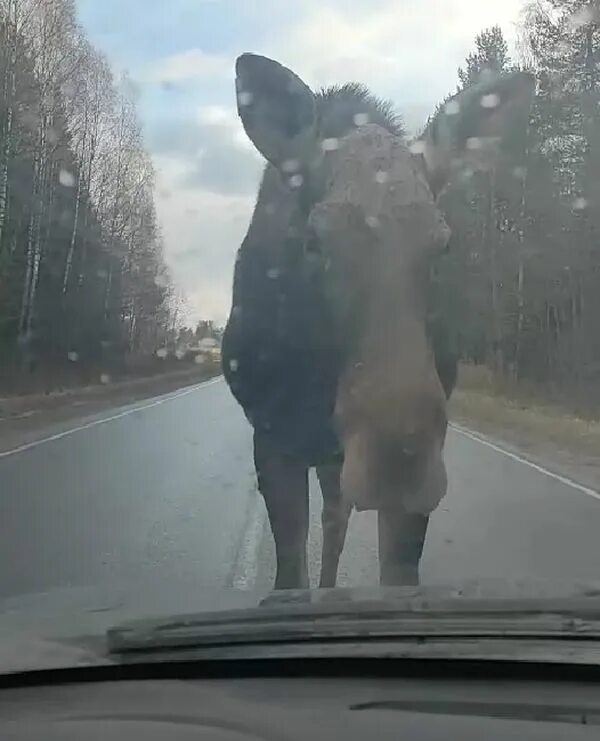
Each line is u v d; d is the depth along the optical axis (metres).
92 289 38.06
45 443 17.27
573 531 8.96
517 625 2.62
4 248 32.84
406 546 4.76
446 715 2.11
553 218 30.45
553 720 2.09
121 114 37.56
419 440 3.62
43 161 33.34
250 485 11.94
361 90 4.72
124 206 38.56
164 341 46.44
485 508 10.34
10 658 2.47
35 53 32.44
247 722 2.07
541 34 30.75
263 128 4.35
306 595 3.05
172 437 18.47
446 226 3.84
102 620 2.95
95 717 2.13
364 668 2.38
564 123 29.81
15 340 34.22
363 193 3.79
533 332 35.62
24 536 8.66
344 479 3.69
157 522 9.40
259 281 5.12
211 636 2.55
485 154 4.49
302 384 4.80
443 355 4.25
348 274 3.74
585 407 29.03
